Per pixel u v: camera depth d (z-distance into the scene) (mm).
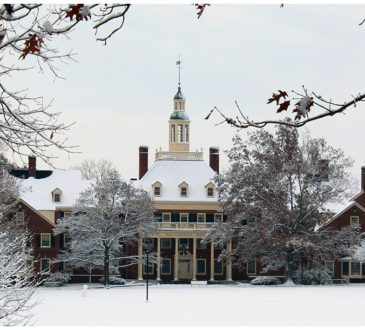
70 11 8539
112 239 81188
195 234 90438
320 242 81188
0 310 22547
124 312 54375
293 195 87562
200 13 9406
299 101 8562
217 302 63000
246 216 82438
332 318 51656
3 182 55031
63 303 59938
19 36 9836
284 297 67250
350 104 8695
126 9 9227
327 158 83000
